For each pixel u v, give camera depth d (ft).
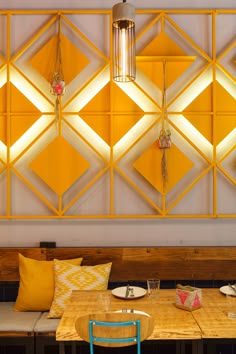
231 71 10.87
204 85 10.79
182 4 10.87
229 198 10.85
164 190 10.63
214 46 10.73
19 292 9.76
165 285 10.62
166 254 10.42
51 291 9.57
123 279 10.39
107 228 10.77
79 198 10.79
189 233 10.78
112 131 10.62
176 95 10.78
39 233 10.75
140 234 10.77
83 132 10.78
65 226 10.75
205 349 9.87
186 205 10.84
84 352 9.68
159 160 10.69
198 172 10.81
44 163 10.67
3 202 10.78
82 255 10.39
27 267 9.81
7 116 10.59
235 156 10.84
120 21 7.23
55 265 9.66
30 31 10.79
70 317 6.56
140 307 7.06
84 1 10.83
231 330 5.95
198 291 6.97
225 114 10.68
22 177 10.67
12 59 10.64
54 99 10.73
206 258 10.40
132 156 10.80
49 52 10.67
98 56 10.79
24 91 10.74
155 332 5.90
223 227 10.80
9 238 10.73
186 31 10.88
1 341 8.70
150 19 10.80
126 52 7.45
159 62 10.68
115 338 5.55
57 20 10.75
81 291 8.15
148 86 10.77
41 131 10.74
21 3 10.84
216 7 10.88
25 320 9.00
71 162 10.70
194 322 6.28
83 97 10.78
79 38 10.79
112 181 10.66
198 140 10.80
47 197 10.80
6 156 10.71
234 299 6.93
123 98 10.68
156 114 10.63
